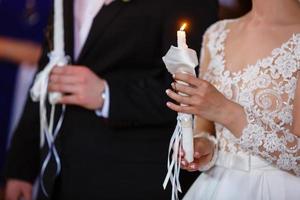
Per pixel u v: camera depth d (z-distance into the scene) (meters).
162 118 2.37
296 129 1.79
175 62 1.74
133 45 2.38
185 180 2.41
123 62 2.41
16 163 2.70
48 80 2.40
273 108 1.88
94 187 2.40
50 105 2.46
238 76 1.99
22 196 2.72
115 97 2.35
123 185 2.37
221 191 1.97
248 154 1.95
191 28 2.38
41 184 2.48
